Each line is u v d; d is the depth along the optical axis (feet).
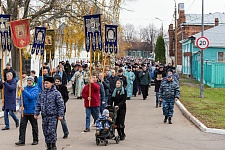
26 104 38.83
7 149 36.81
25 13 96.27
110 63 120.37
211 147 36.96
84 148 36.83
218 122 49.39
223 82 115.85
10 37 50.83
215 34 167.43
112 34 59.21
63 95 42.45
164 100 52.44
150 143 39.09
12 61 99.35
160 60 265.54
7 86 48.01
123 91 40.50
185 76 190.29
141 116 59.41
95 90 46.91
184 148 36.60
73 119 56.85
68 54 130.62
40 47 59.06
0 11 59.77
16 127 49.70
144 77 85.92
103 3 100.37
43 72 55.26
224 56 163.43
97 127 38.27
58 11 97.91
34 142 39.14
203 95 84.94
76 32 109.29
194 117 53.98
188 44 189.26
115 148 36.76
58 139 41.68
